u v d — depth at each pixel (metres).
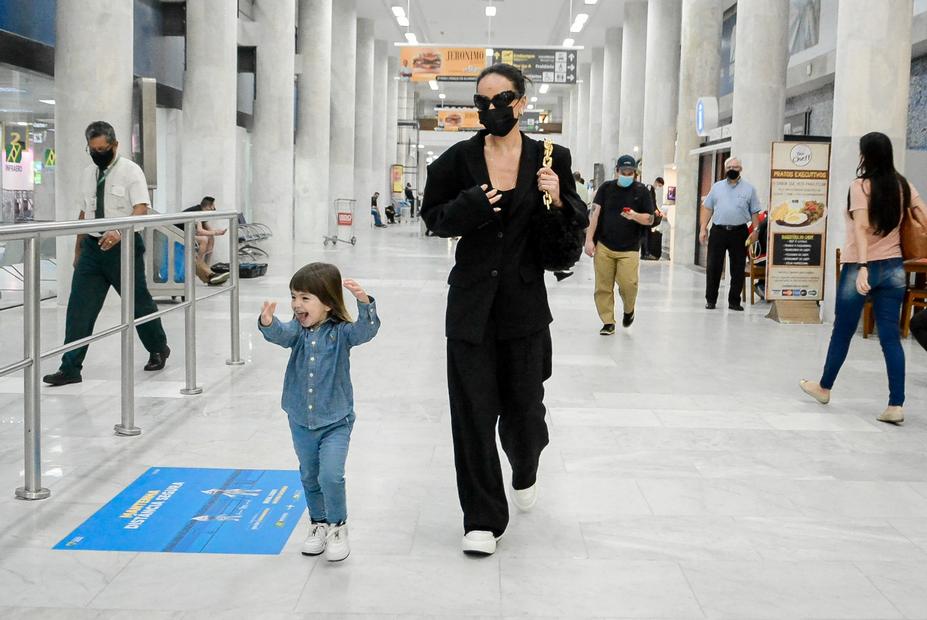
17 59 11.29
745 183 11.73
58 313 4.92
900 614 3.21
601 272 9.44
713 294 11.96
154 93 11.03
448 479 4.62
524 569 3.54
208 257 7.47
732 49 25.55
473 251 3.68
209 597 3.24
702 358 8.25
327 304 3.54
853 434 5.66
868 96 10.36
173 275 6.18
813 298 10.88
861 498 4.46
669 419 5.97
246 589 3.31
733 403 6.47
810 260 10.85
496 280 3.65
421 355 8.09
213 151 15.17
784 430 5.74
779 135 14.70
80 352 6.52
